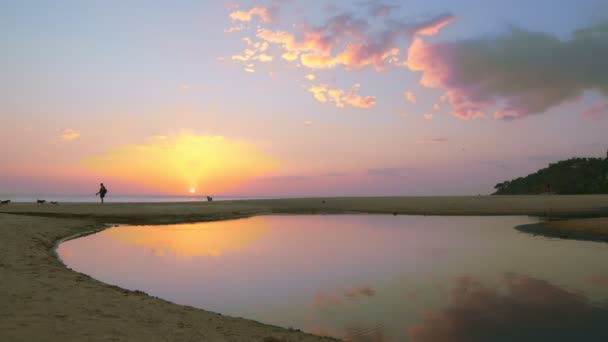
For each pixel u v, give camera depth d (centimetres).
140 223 3488
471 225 3644
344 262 1802
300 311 1102
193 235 2733
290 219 4391
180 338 725
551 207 5462
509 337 910
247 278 1490
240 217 4584
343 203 6838
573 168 13500
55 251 1983
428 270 1633
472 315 1073
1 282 1032
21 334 632
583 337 909
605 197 7019
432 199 7650
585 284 1397
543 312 1089
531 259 1889
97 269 1605
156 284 1386
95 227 3039
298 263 1772
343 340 888
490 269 1662
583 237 2612
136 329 743
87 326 720
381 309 1128
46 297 913
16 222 2612
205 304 1162
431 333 930
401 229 3278
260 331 870
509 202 6356
